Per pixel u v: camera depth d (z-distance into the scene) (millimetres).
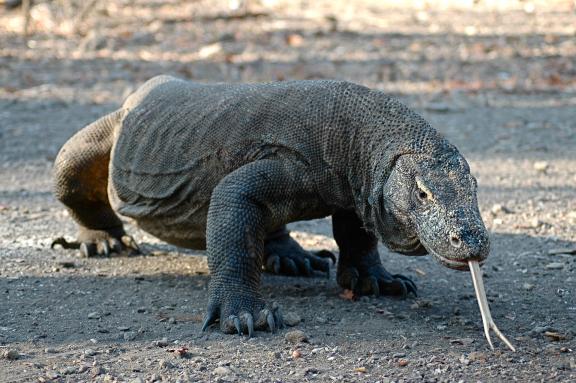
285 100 11273
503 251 14594
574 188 18703
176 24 42656
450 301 12062
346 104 10961
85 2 42938
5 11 43406
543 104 27266
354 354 9922
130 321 11039
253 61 33625
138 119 12773
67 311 11438
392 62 33812
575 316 11414
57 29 39719
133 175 12695
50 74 30719
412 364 9641
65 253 14297
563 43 38125
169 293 12234
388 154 10430
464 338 10461
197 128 11883
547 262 13961
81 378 9258
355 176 10898
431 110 26188
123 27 41062
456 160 10102
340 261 12500
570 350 10141
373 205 10523
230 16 45000
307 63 33344
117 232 14406
